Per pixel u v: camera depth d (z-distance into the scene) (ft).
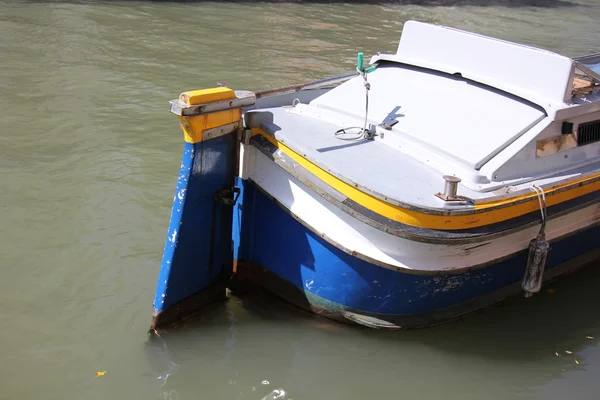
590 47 51.75
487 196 14.16
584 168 16.51
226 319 15.92
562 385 14.74
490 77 16.42
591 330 16.62
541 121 15.23
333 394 13.97
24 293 16.53
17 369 14.07
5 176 22.04
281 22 49.96
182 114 13.30
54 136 25.49
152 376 14.14
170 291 15.03
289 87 18.33
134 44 39.58
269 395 13.83
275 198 15.01
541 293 17.90
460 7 65.51
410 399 13.98
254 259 16.39
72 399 13.41
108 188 21.76
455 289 15.43
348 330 15.55
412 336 15.72
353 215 13.58
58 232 19.17
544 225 15.07
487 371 14.97
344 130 15.99
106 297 16.57
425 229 13.53
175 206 14.40
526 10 67.15
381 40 47.19
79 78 32.48
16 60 34.45
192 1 53.57
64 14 45.14
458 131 15.53
